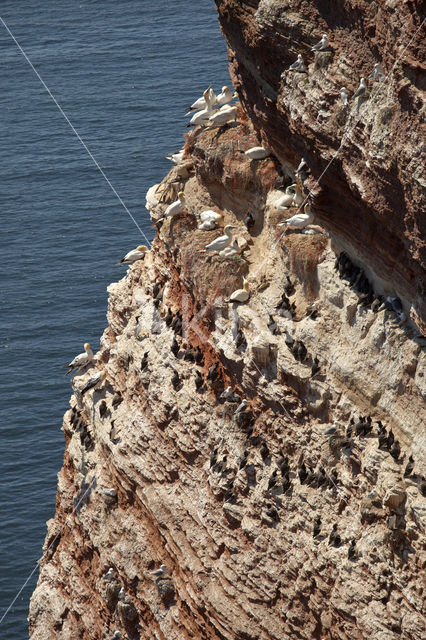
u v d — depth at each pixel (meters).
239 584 72.88
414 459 63.56
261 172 80.69
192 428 80.19
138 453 85.94
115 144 183.62
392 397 65.75
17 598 106.56
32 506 114.50
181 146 180.75
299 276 74.12
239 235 81.75
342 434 68.56
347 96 63.56
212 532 76.25
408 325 65.62
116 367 93.75
